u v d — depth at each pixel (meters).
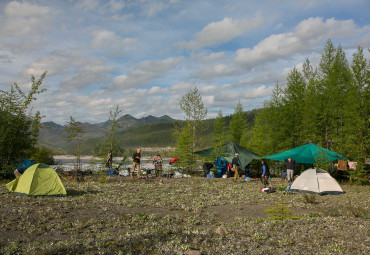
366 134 25.67
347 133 27.05
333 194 18.44
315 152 28.48
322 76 34.34
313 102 32.56
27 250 6.79
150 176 27.91
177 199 15.45
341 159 27.38
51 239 7.91
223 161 32.19
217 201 15.21
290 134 34.06
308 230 9.00
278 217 11.20
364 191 20.34
